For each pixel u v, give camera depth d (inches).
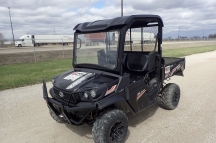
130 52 179.8
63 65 480.1
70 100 121.4
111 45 129.0
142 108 147.6
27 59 621.9
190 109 187.5
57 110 139.8
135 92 137.0
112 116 117.6
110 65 130.3
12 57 667.4
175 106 185.6
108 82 121.3
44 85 144.9
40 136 145.0
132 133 146.1
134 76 161.8
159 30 158.2
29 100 222.2
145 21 151.3
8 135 147.3
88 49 144.1
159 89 166.4
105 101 114.1
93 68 142.2
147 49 169.9
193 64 456.8
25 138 142.8
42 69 422.6
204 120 164.1
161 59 168.4
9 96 236.8
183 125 156.4
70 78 134.1
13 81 303.6
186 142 133.1
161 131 148.3
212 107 191.6
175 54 662.5
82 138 141.4
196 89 252.4
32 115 181.3
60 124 162.7
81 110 113.6
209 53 728.3
